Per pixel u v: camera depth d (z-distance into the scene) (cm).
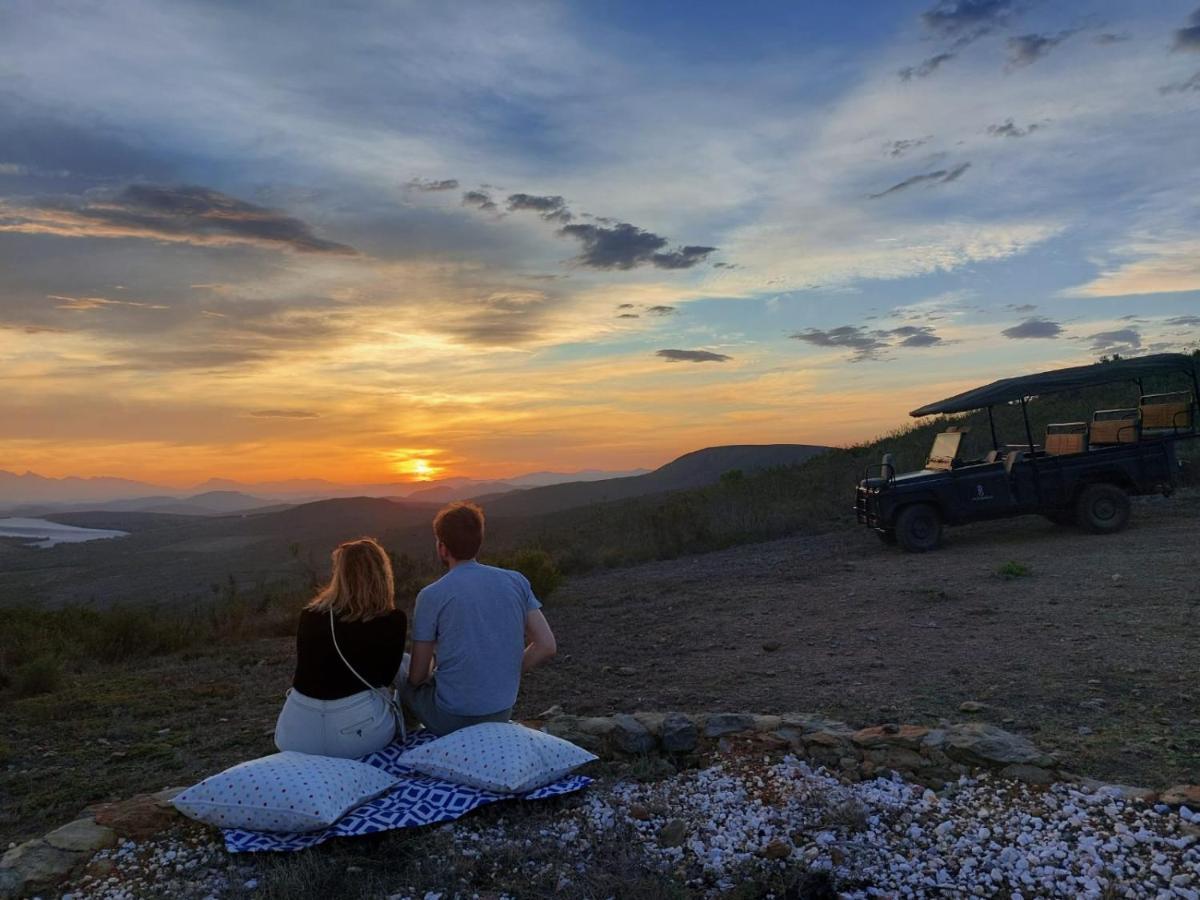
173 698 814
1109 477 1266
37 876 361
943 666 651
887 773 432
